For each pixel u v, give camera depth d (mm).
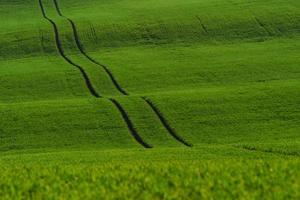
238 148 101688
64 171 54000
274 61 175250
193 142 118625
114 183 47000
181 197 42469
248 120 129250
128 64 181000
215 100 140250
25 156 102812
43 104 143625
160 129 126938
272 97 140375
